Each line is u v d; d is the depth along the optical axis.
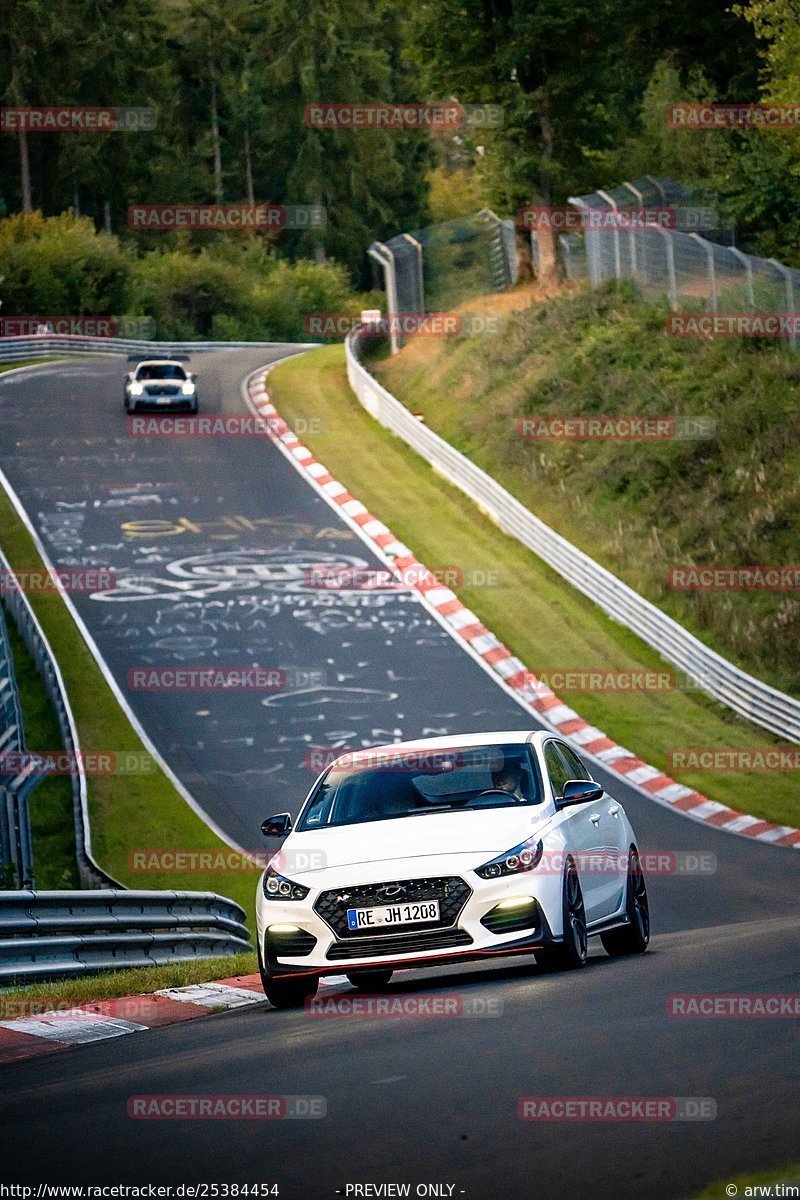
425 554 152.88
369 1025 29.28
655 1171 15.97
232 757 108.44
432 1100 20.56
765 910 69.88
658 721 119.25
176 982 43.09
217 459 186.12
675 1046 23.28
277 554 152.50
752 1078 20.31
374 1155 17.73
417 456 184.62
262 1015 34.91
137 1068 26.52
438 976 41.81
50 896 46.06
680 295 183.50
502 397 186.00
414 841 35.84
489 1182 16.12
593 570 141.12
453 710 118.00
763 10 190.50
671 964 35.59
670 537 147.62
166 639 130.50
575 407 173.50
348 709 117.12
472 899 34.75
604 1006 28.41
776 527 142.12
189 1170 17.80
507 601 141.50
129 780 104.31
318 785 40.22
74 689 119.94
